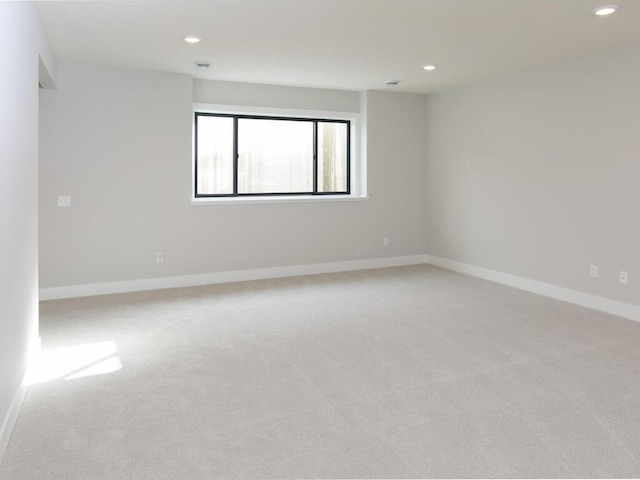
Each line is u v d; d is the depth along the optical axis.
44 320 4.39
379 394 2.92
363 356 3.53
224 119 6.11
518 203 5.55
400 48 4.38
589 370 3.25
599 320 4.38
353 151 6.79
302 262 6.38
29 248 3.04
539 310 4.70
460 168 6.39
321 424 2.57
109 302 5.02
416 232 7.04
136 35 4.04
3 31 2.24
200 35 4.05
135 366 3.36
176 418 2.64
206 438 2.44
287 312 4.67
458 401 2.82
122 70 5.25
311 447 2.35
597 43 4.26
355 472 2.15
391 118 6.73
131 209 5.41
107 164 5.26
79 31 3.94
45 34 3.98
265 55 4.65
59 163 5.07
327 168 6.75
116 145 5.28
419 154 6.97
